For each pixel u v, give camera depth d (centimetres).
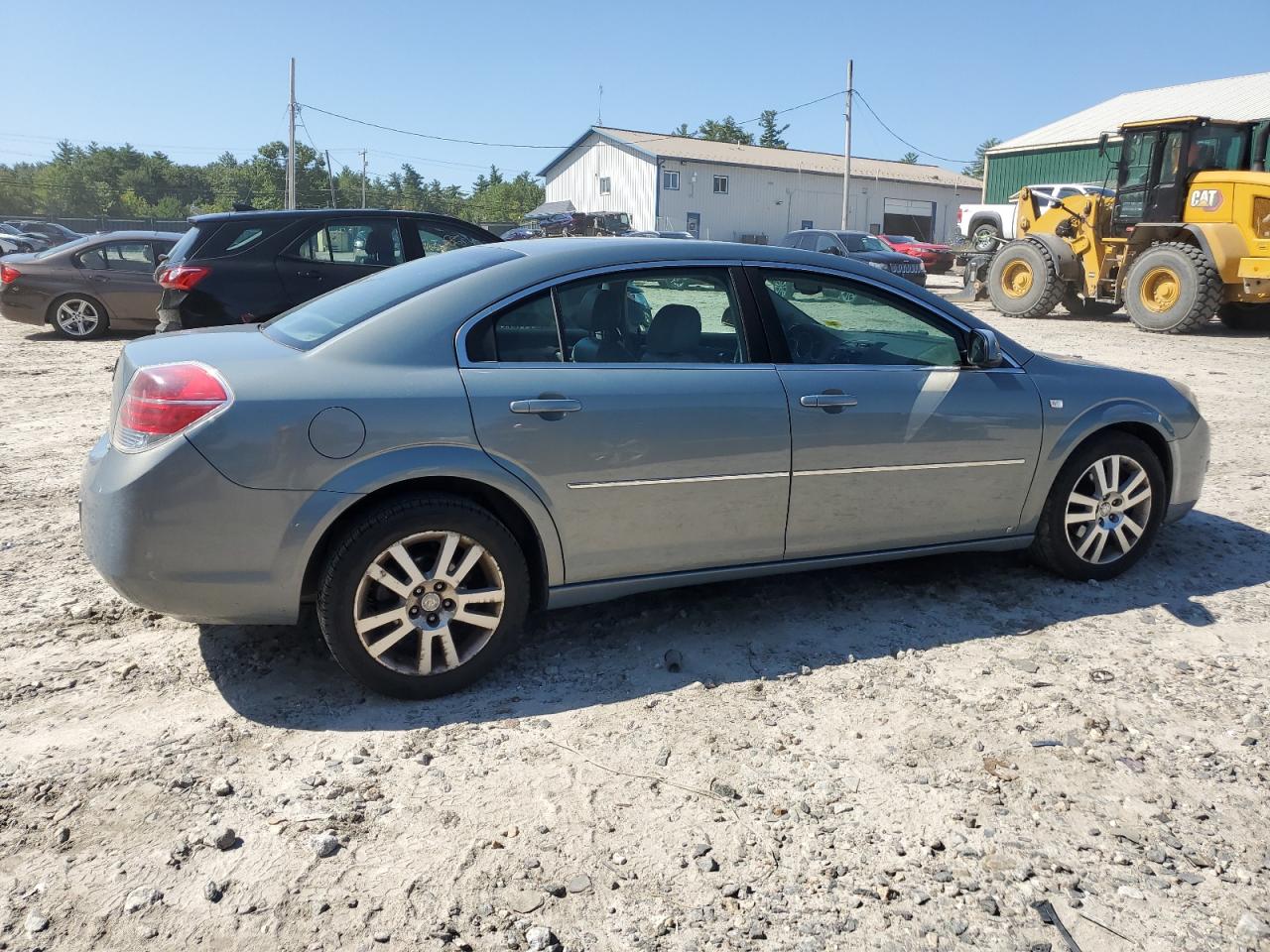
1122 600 444
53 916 238
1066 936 239
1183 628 415
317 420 318
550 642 397
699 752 317
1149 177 1532
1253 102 2773
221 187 9562
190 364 325
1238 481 654
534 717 337
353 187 9512
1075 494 449
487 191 9388
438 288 354
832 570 478
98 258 1387
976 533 432
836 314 408
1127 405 452
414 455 328
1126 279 1561
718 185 4644
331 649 332
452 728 329
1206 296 1430
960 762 312
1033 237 1748
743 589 454
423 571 337
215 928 235
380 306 352
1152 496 464
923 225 5231
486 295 353
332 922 238
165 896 245
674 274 381
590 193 5062
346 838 270
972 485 422
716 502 376
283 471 316
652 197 4581
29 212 10544
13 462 668
